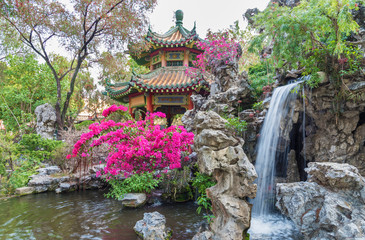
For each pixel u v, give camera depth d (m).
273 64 7.88
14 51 20.92
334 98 5.98
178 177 8.08
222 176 4.16
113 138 7.28
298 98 6.30
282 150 6.81
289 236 4.73
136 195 7.30
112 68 20.22
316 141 6.57
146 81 12.26
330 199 3.90
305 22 5.97
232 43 9.40
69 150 10.97
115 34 15.20
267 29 6.84
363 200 3.90
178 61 14.57
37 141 12.51
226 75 9.27
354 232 3.43
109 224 5.87
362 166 5.94
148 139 7.69
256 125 7.25
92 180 10.13
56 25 15.19
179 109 17.25
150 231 4.79
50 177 10.06
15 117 20.59
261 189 6.60
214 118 4.05
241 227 3.89
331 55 5.84
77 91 26.20
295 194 4.19
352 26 5.28
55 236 5.18
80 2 14.31
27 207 7.43
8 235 5.25
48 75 22.75
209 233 4.09
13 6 13.66
